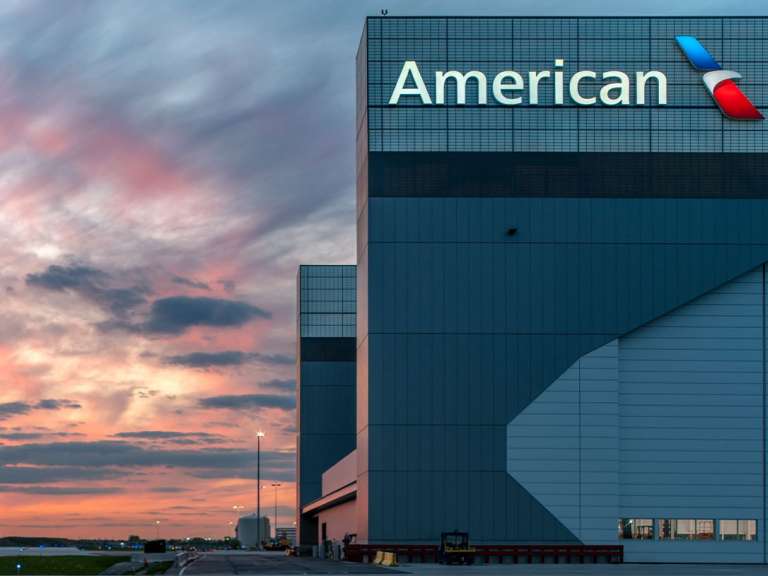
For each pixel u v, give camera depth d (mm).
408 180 77625
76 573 81812
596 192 77625
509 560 74375
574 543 75062
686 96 78750
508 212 77375
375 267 77000
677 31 79375
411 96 78438
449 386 76250
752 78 78938
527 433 75812
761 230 77438
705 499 76438
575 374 76375
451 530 75062
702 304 77875
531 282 76938
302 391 149375
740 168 78000
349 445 148375
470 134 78125
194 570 72438
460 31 79250
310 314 151000
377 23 79188
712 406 77188
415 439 75812
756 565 73938
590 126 78250
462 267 77062
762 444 76938
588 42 79125
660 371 77312
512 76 78625
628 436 76875
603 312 76812
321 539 139250
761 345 77625
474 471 75625
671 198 77562
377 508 75250
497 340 76562
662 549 76000
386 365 76312
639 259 77188
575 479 75500
